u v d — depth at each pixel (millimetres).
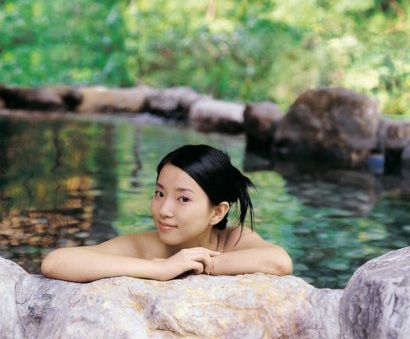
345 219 4836
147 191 5676
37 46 15609
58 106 12820
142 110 13016
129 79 15398
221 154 2594
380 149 7934
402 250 2289
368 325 2023
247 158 7883
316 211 5082
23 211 4891
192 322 2135
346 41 13016
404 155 7676
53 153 7691
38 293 2344
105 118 12086
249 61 14203
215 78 14445
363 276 2119
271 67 13789
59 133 9500
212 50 14602
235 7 15008
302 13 13773
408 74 12609
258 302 2199
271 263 2441
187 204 2490
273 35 13953
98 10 15664
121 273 2332
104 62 15656
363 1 13242
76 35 15648
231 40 14430
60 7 15648
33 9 15586
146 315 2160
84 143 8570
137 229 4441
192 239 2631
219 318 2156
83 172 6527
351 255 3961
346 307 2135
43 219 4668
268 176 6645
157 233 2750
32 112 12336
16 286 2387
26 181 6039
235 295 2217
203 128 10852
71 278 2359
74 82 15695
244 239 2732
